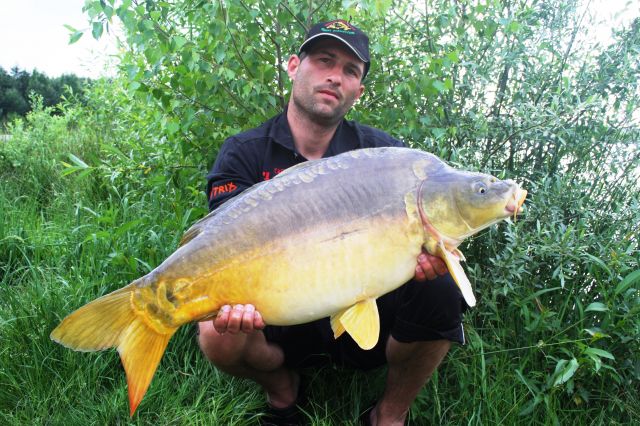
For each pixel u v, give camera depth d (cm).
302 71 228
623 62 288
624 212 265
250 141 232
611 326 237
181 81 286
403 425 225
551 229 254
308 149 236
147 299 162
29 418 210
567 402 238
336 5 299
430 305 196
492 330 252
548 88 303
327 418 226
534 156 303
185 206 331
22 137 539
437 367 227
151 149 350
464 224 166
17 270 298
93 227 334
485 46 299
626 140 281
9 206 383
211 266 162
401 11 310
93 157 360
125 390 221
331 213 163
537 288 265
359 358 229
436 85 275
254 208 165
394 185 167
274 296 163
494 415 221
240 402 226
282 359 223
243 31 293
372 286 167
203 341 207
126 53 338
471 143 298
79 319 158
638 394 242
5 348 235
